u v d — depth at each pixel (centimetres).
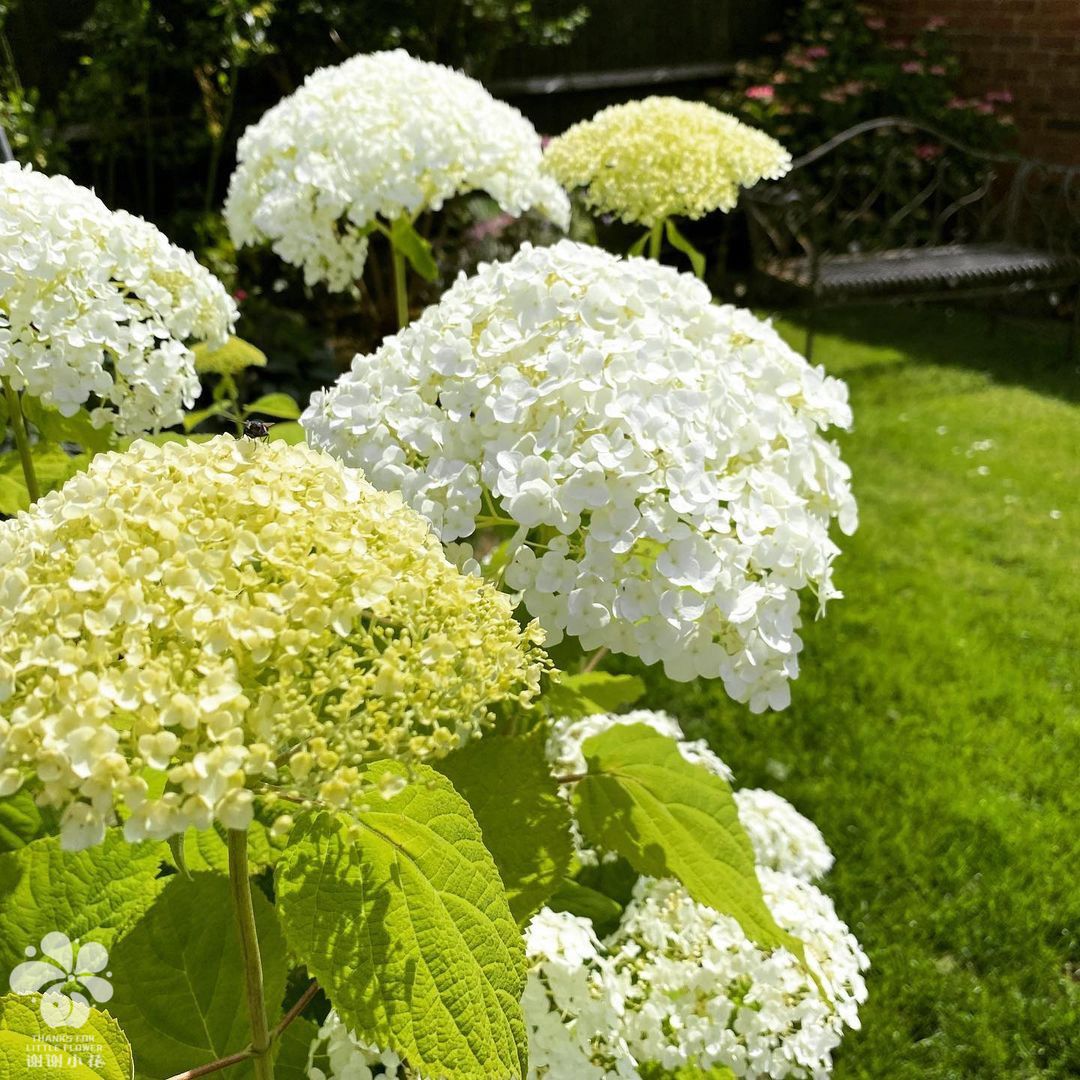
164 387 192
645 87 945
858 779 362
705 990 177
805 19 966
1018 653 438
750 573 154
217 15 617
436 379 165
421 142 267
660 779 171
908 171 895
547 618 148
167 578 94
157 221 668
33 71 641
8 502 212
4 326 175
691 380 157
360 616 107
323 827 110
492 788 153
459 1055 103
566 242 184
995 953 298
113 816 84
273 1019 132
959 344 785
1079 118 835
